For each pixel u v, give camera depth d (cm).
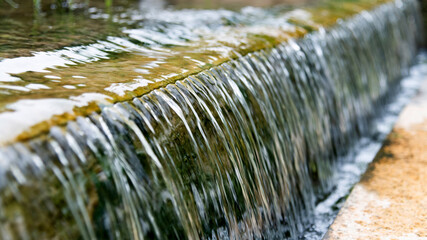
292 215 309
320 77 386
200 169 219
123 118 184
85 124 170
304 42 381
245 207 252
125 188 177
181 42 314
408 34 700
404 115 468
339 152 408
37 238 148
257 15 446
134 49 283
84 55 255
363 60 492
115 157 175
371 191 325
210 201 224
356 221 289
